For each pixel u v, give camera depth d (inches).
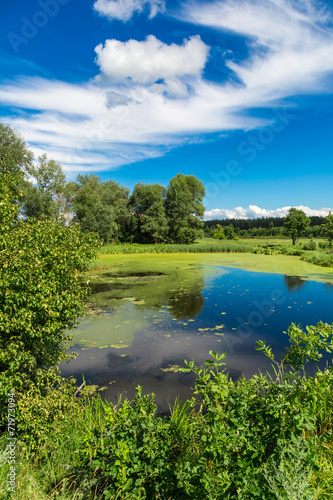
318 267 689.6
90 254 143.4
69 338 145.6
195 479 64.2
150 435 71.6
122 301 388.2
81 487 74.7
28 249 116.3
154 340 255.3
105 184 1798.7
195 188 1995.6
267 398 71.9
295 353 75.2
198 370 73.9
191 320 307.0
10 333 111.5
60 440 108.4
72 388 156.6
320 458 80.6
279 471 59.6
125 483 63.0
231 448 62.4
